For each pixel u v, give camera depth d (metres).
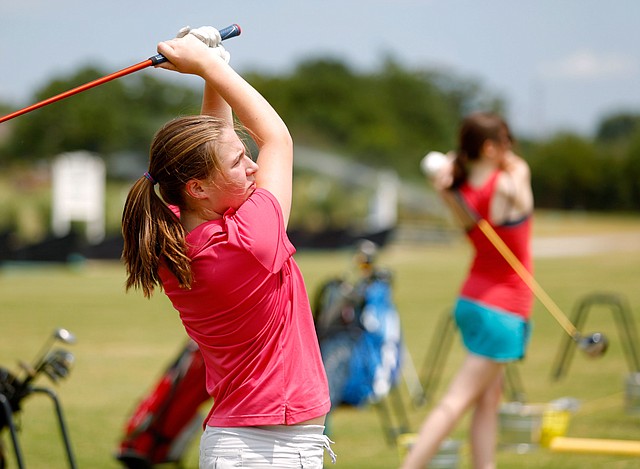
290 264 5.14
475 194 8.77
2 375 7.32
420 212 77.06
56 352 7.45
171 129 4.96
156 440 9.73
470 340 8.81
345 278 13.80
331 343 13.04
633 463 10.37
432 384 15.48
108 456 10.77
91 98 81.50
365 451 11.18
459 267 40.53
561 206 100.88
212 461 4.98
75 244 40.84
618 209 99.62
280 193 5.04
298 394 4.98
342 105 97.19
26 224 58.03
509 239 8.73
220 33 5.23
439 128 106.50
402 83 105.94
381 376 13.51
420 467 8.60
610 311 24.94
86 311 25.20
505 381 15.57
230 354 4.97
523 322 8.77
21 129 79.69
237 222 4.90
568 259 44.97
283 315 5.01
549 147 102.38
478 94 113.44
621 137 115.56
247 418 4.93
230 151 4.92
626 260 44.09
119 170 80.06
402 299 28.45
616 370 16.70
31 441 11.45
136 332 21.41
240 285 4.86
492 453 8.86
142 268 4.93
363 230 51.94
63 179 53.12
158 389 9.82
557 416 10.53
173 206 5.30
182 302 5.00
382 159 92.75
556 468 10.09
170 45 5.01
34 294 29.31
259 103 5.10
